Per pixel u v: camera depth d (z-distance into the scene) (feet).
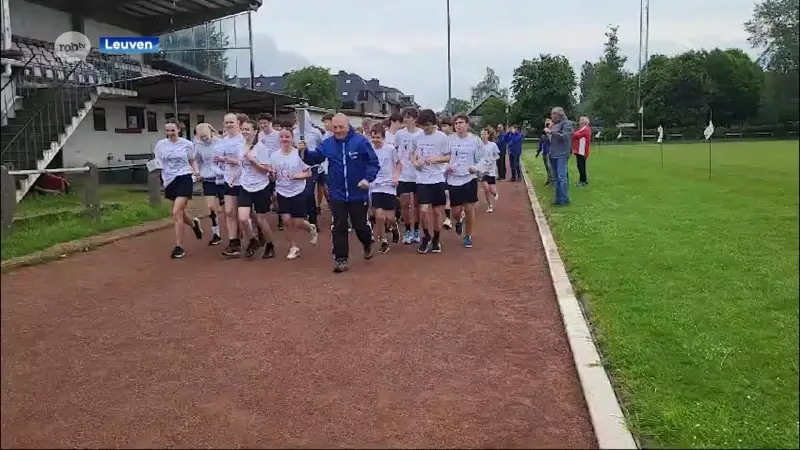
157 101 86.48
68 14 79.46
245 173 30.91
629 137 203.00
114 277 27.84
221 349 18.76
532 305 22.59
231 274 28.25
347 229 28.55
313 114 125.39
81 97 60.70
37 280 27.22
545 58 239.30
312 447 13.19
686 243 30.45
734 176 65.57
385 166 32.09
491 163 47.75
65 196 51.67
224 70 101.55
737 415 13.61
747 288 22.34
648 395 14.53
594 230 35.14
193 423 14.28
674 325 18.88
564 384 15.97
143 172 76.54
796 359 16.07
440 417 14.38
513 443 13.21
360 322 21.03
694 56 191.72
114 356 18.29
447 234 38.32
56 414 14.78
